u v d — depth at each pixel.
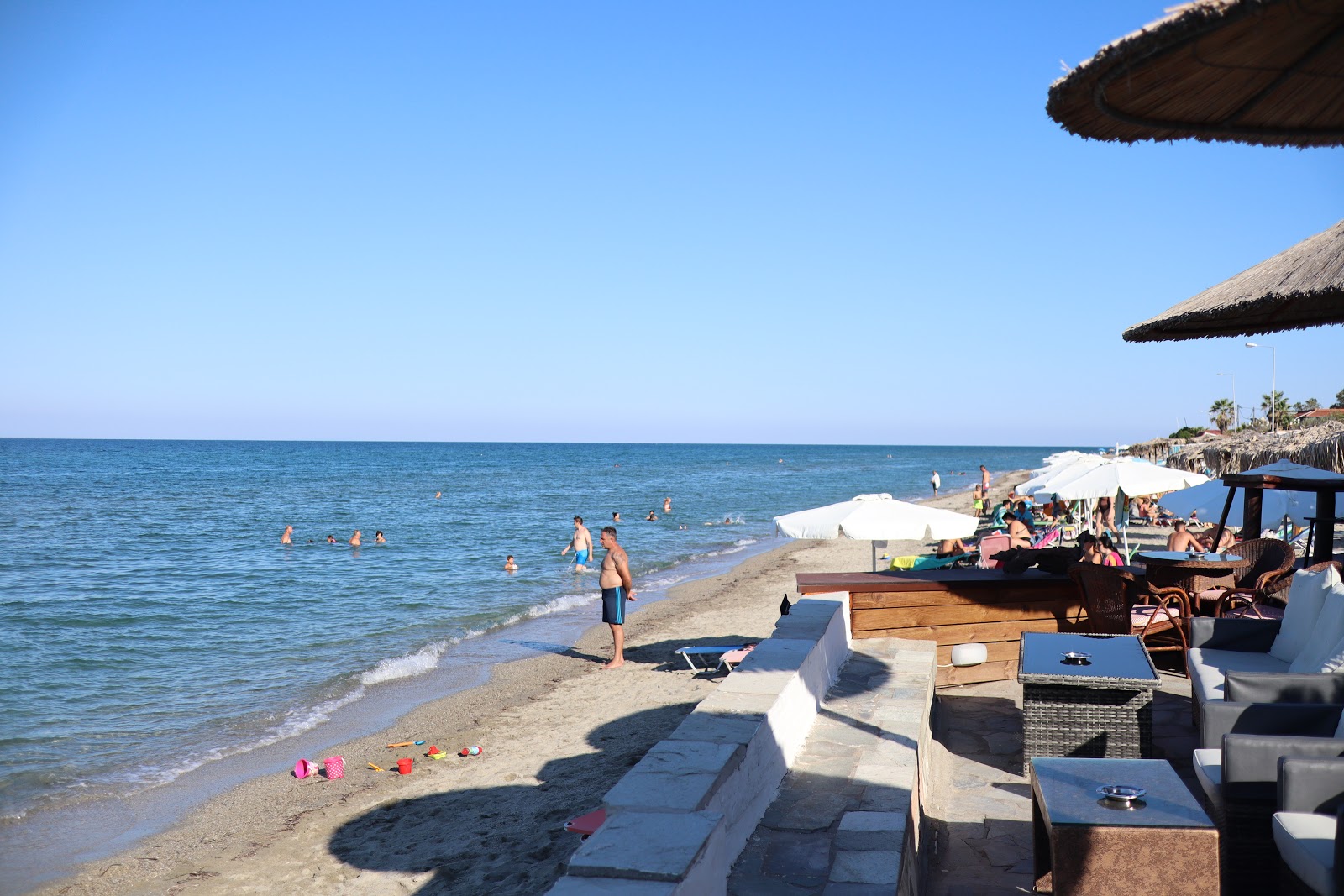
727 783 3.38
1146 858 3.21
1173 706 6.99
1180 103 2.29
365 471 98.25
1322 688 4.53
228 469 102.75
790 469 113.25
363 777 8.92
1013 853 4.64
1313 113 2.33
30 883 6.86
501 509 48.88
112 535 35.38
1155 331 4.24
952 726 6.82
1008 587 8.09
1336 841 3.03
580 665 13.52
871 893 3.19
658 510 48.97
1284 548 8.67
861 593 7.90
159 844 7.53
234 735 10.66
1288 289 3.46
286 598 20.66
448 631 16.77
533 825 7.33
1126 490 14.18
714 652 11.96
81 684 13.14
